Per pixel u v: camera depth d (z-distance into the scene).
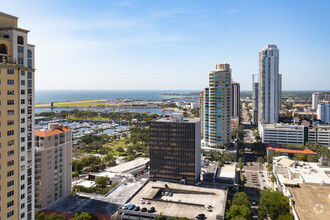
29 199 114.06
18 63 107.12
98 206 177.38
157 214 156.38
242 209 156.25
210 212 159.12
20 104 108.00
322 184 179.12
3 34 104.69
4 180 102.44
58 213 165.00
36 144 171.00
